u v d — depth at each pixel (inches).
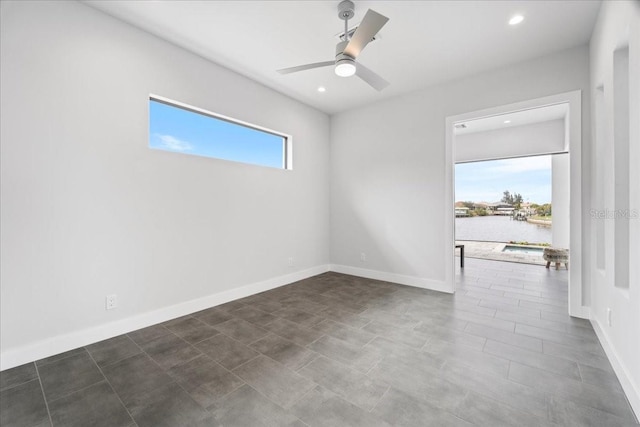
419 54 114.3
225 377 71.3
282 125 155.6
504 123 209.6
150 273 104.0
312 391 65.5
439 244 144.9
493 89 127.0
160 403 61.8
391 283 159.9
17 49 76.7
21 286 77.7
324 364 76.9
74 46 86.2
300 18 93.1
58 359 80.2
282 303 127.0
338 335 94.4
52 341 82.6
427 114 147.4
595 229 98.1
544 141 204.7
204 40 106.7
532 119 200.5
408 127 154.3
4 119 75.0
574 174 107.4
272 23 96.0
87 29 88.6
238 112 132.3
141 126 101.0
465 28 97.7
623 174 73.7
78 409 60.1
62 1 84.0
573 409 58.7
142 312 101.8
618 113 74.0
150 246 104.0
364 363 77.2
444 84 141.0
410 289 147.7
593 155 100.7
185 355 82.2
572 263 108.0
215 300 124.5
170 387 67.4
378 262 168.6
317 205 181.0
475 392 64.5
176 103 112.0
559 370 72.7
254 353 83.1
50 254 82.4
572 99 108.2
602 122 93.7
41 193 80.7
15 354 76.6
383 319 107.6
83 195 88.4
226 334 96.0
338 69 85.7
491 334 93.8
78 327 87.6
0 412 59.2
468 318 107.7
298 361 78.5
